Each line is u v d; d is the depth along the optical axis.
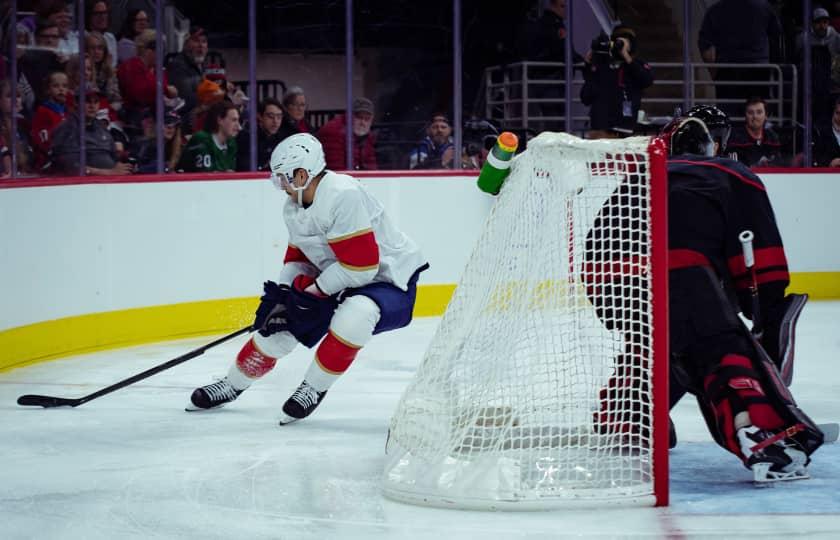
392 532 4.26
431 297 10.96
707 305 4.71
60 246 8.52
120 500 4.78
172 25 10.78
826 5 12.30
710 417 4.78
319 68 11.79
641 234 4.58
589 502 4.48
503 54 12.02
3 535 4.32
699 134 5.03
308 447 5.70
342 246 5.76
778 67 12.37
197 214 9.62
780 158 12.34
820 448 5.43
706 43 12.46
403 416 4.85
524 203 4.73
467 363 4.70
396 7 11.70
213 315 9.77
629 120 11.55
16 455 5.60
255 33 10.49
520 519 4.38
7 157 9.30
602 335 4.73
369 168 11.23
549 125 12.09
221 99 10.33
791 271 11.84
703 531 4.19
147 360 8.44
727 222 4.76
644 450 4.68
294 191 5.80
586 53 13.16
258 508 4.62
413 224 10.89
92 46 9.88
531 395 4.64
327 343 6.01
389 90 11.77
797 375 7.62
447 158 11.58
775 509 4.45
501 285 4.70
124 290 9.12
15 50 9.28
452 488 4.55
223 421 6.33
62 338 8.58
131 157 10.18
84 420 6.39
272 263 10.07
